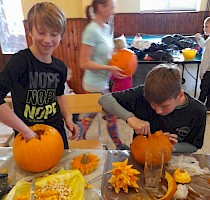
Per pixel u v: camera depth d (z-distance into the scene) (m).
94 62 1.72
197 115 1.11
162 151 0.91
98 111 1.68
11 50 2.97
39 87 1.10
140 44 3.04
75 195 0.78
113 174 0.88
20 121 0.94
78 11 2.55
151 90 0.96
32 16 0.96
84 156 0.97
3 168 0.97
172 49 2.94
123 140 2.41
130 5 3.88
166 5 4.05
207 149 2.23
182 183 0.86
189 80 3.71
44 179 0.83
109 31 1.85
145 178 0.87
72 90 2.89
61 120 1.26
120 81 1.94
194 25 4.05
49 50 1.03
